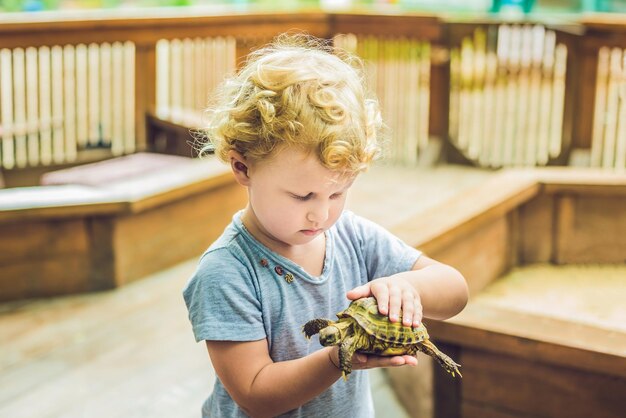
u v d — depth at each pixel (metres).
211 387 2.99
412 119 6.45
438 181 5.95
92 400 2.90
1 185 5.29
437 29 6.18
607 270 3.64
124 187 4.01
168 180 4.14
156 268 4.11
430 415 2.46
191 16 5.75
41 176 5.48
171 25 5.70
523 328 2.25
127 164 5.17
